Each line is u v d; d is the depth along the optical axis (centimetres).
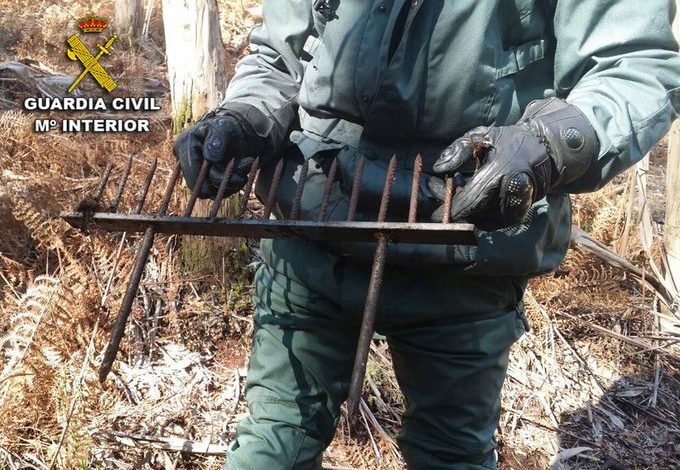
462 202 134
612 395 313
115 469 238
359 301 163
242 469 172
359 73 152
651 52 147
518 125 140
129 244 309
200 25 302
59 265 288
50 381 241
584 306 338
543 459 282
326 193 143
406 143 156
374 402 278
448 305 162
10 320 265
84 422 239
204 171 156
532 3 148
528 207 134
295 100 178
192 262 301
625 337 331
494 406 174
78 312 258
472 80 148
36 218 282
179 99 310
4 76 411
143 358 277
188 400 266
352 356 178
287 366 176
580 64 150
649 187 435
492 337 168
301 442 175
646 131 144
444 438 171
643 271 351
